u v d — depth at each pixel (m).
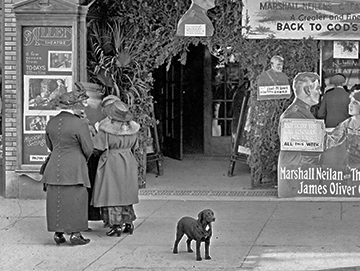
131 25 11.28
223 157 14.83
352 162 10.73
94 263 7.58
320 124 10.72
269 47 10.89
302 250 7.91
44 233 8.97
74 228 8.27
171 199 10.94
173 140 14.54
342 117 10.73
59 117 8.38
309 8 10.65
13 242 8.53
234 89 14.73
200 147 15.04
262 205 10.43
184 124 15.05
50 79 10.64
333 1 10.59
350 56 10.79
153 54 11.34
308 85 10.67
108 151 8.62
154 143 12.74
